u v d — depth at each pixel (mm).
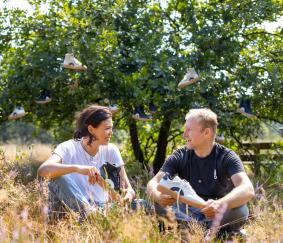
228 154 3707
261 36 8508
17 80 7688
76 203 3590
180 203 3746
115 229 2855
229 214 3379
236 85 7590
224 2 7945
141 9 7914
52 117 8539
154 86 7000
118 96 7344
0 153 6562
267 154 8242
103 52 7262
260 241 2863
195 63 7469
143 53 7254
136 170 7266
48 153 9242
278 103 7969
